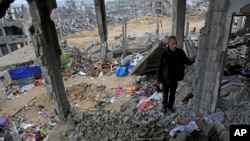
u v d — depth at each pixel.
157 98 6.17
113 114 5.41
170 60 4.20
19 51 18.03
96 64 13.77
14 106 11.61
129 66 11.30
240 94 4.75
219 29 3.40
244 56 7.61
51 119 10.16
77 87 11.15
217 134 3.71
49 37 5.07
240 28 12.76
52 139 4.81
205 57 3.96
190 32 21.23
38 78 14.50
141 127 4.50
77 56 15.12
